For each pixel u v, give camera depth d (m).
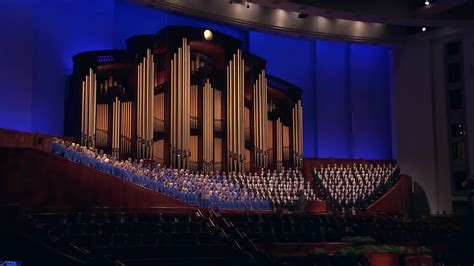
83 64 22.42
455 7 26.20
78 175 17.73
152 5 24.64
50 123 22.52
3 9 20.83
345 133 30.16
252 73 25.80
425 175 28.31
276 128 26.64
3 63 20.67
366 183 26.67
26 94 21.47
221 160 24.30
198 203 20.16
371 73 30.81
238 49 25.06
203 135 23.69
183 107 23.38
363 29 29.03
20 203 17.03
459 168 27.45
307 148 29.45
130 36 25.59
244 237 17.33
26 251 14.09
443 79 28.28
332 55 30.42
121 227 16.02
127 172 19.12
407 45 29.59
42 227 15.01
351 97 30.31
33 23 21.92
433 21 26.23
